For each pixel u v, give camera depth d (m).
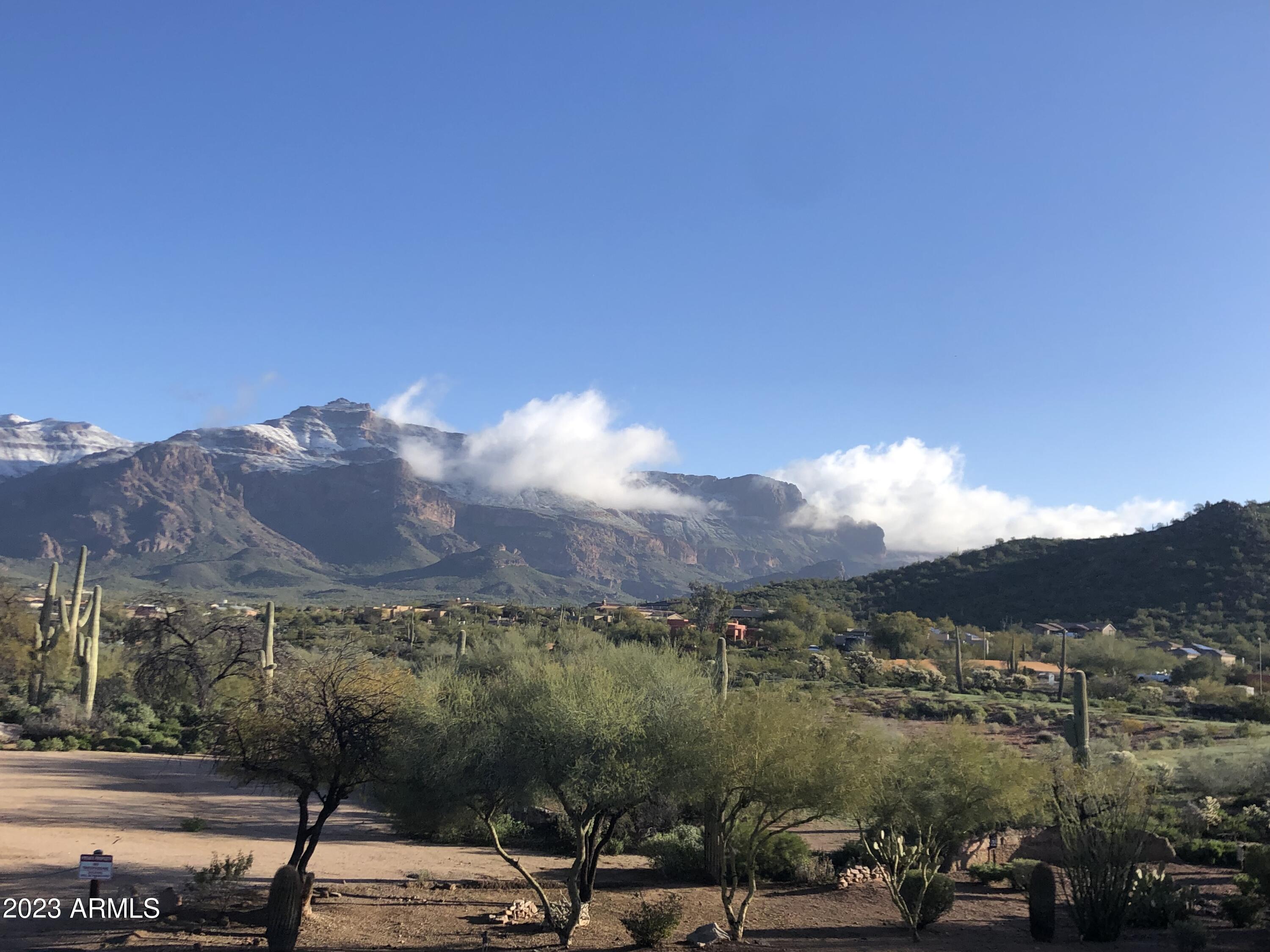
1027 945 16.73
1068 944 16.86
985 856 26.28
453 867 23.75
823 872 23.34
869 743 17.97
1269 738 47.12
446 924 16.94
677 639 25.17
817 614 124.00
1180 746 48.16
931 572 151.38
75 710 50.78
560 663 20.45
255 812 31.64
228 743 16.75
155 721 55.25
